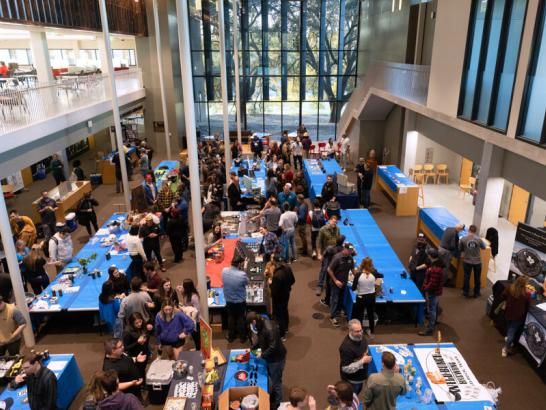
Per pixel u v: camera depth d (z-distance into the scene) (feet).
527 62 24.14
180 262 36.73
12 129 32.09
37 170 63.05
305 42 80.84
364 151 66.49
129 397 16.12
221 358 19.86
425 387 18.49
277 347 19.25
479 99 30.58
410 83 44.06
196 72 83.46
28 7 40.19
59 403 20.48
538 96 23.81
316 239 36.83
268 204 36.63
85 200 40.81
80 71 65.10
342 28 79.87
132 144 71.87
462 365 19.69
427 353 20.42
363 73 78.02
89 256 32.37
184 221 37.14
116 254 32.58
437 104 36.83
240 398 17.35
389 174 52.21
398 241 40.47
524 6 25.05
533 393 22.18
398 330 27.12
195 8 79.46
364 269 25.13
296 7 78.74
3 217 24.06
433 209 40.24
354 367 18.53
